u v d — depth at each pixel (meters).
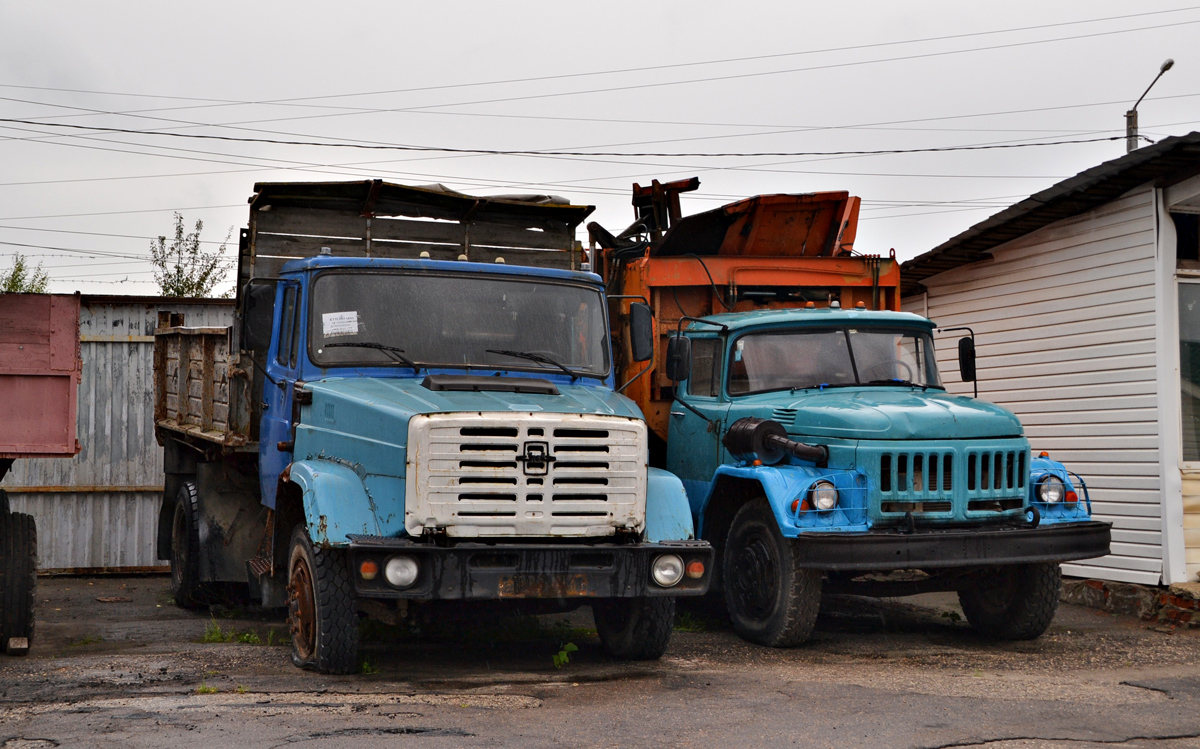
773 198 9.79
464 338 7.16
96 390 13.30
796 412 8.04
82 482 13.19
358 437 6.26
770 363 8.68
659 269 9.58
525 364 7.16
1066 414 10.64
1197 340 9.89
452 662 6.97
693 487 8.98
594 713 5.46
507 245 9.47
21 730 4.93
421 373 6.96
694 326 9.39
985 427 7.69
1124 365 10.01
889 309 10.23
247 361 8.37
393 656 7.15
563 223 9.62
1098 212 10.34
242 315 7.23
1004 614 8.24
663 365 9.62
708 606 9.58
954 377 12.23
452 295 7.27
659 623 6.86
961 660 7.41
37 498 13.06
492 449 5.95
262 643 7.81
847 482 7.49
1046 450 10.88
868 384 8.57
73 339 6.48
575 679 6.39
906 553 7.18
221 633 8.24
